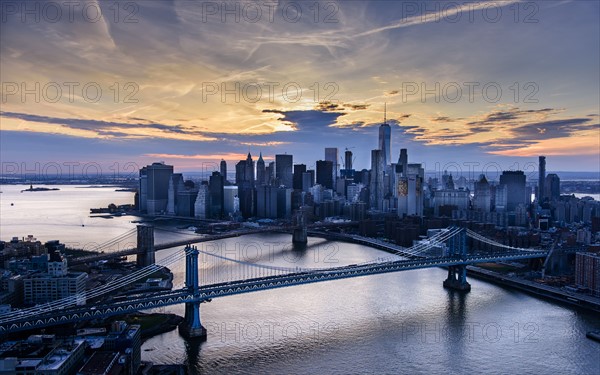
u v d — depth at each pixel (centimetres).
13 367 14750
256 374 17662
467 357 19450
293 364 18500
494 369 18400
